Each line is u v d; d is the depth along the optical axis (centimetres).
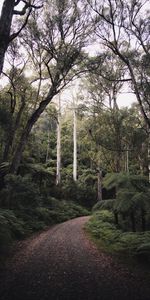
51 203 2666
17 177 1688
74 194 3850
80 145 4850
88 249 1025
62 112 4044
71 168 4862
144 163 2253
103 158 2622
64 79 1797
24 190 1708
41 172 2650
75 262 823
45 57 1889
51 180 3262
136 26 1381
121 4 1379
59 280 646
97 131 2145
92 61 1748
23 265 780
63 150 5278
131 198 1189
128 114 2023
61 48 1678
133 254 870
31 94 2134
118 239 1098
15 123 1953
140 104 1398
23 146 1758
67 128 5428
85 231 1558
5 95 2153
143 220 1232
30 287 593
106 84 2078
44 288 588
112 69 1928
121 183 1323
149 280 642
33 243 1138
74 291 571
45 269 741
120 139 2012
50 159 4850
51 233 1481
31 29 1652
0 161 2005
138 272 710
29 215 1720
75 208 3203
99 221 1631
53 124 5584
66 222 2156
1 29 1001
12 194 1650
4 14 1014
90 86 2209
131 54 1412
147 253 821
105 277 670
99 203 1404
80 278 662
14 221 1355
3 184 1734
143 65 1366
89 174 4391
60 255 919
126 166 2491
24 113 2198
